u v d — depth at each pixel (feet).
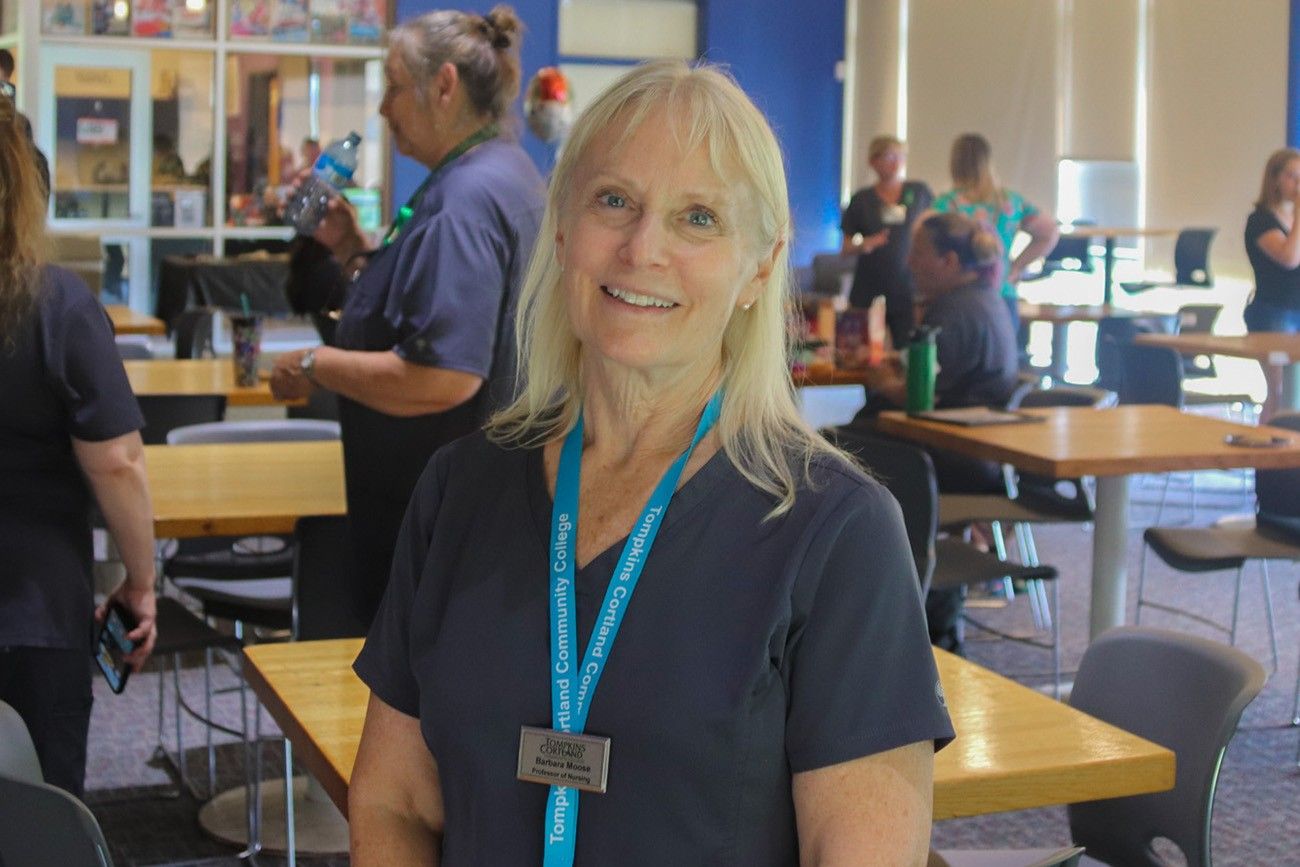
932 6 43.68
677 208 4.64
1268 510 16.42
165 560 14.07
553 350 5.15
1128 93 41.19
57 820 5.86
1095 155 41.86
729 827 4.41
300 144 34.76
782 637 4.44
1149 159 40.91
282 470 13.00
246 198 34.40
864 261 26.96
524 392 5.24
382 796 5.10
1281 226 26.50
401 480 10.14
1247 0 38.06
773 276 4.83
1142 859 7.91
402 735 5.11
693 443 4.77
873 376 19.10
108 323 8.66
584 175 4.76
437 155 10.23
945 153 43.96
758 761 4.42
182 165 33.83
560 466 4.96
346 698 7.37
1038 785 6.47
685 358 4.70
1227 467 14.06
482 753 4.63
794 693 4.49
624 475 4.86
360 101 35.19
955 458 17.43
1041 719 7.13
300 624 11.07
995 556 15.37
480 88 10.08
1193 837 7.52
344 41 34.81
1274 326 26.73
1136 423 15.90
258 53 34.14
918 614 4.58
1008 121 43.01
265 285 31.17
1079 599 20.26
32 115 32.42
